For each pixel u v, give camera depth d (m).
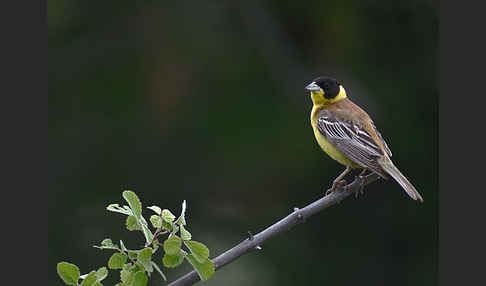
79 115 15.43
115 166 15.15
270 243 14.70
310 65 15.60
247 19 15.69
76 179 15.04
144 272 6.11
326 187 15.08
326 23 15.56
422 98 15.05
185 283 6.38
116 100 15.48
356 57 15.47
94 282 6.09
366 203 15.28
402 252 15.19
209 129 15.34
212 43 15.63
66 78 15.50
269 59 15.59
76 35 15.67
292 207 15.05
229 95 15.50
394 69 15.28
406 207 15.17
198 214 14.98
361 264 15.05
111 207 6.09
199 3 15.70
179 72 15.52
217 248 14.51
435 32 15.02
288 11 15.72
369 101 14.93
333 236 15.18
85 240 14.52
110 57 15.60
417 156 14.98
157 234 6.20
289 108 15.34
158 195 15.04
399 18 15.24
